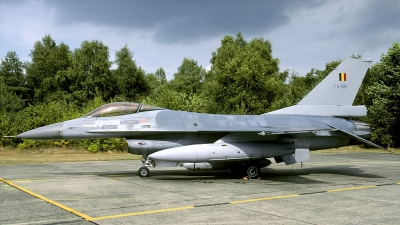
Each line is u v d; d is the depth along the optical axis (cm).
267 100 3925
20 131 2878
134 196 848
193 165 1235
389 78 3338
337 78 1431
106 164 1816
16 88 5212
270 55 4781
